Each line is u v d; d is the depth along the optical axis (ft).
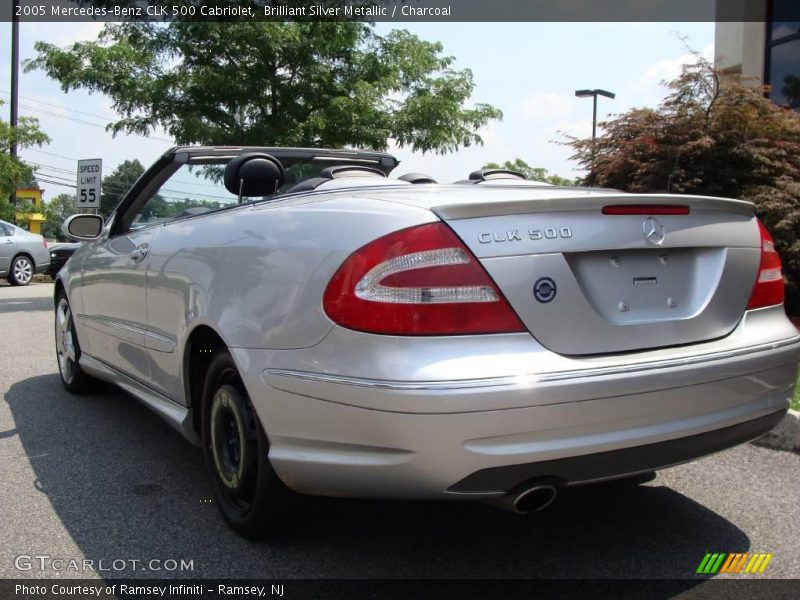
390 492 7.63
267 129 37.06
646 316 8.30
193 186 12.72
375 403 7.27
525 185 11.02
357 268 7.63
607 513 10.60
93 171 39.34
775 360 8.90
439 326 7.29
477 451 7.16
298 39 36.65
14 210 68.08
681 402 8.02
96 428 14.67
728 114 25.95
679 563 9.09
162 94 37.63
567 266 7.84
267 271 8.75
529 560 9.14
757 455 12.98
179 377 10.92
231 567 8.89
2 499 10.98
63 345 17.47
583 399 7.41
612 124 28.25
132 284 12.64
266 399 8.40
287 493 8.89
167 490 11.37
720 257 8.98
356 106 38.06
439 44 42.22
